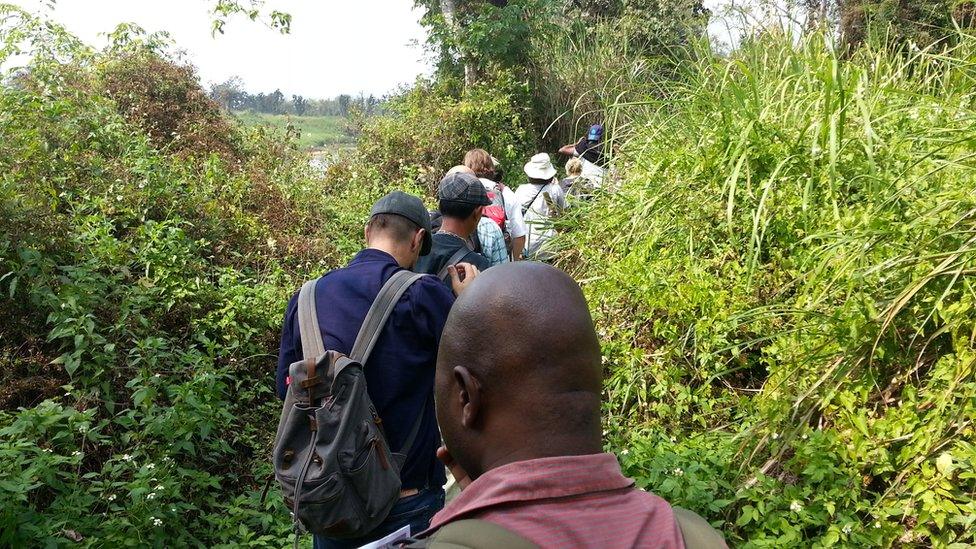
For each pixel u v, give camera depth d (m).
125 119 7.93
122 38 8.77
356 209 8.36
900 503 3.16
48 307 4.62
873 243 3.78
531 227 7.14
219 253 6.29
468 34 12.39
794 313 3.99
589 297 5.25
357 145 11.11
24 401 4.32
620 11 14.26
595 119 12.00
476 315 1.23
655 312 4.85
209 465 4.49
